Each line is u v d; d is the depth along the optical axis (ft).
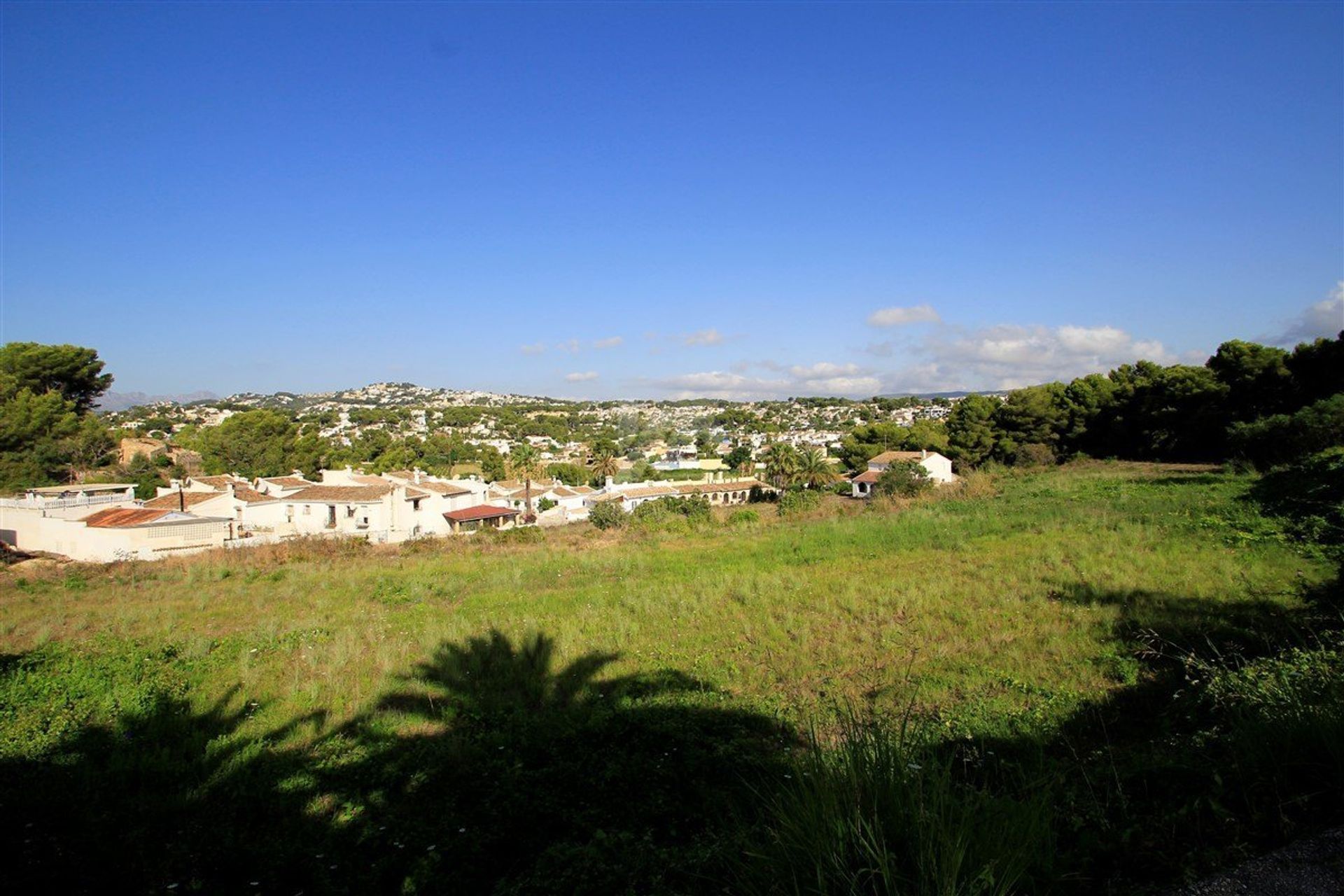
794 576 48.93
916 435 218.79
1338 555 37.32
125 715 27.61
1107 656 27.84
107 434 170.71
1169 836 11.87
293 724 26.89
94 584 69.00
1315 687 16.24
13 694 30.60
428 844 18.19
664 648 34.71
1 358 165.17
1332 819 11.53
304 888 16.85
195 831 19.29
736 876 12.87
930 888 10.20
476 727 26.11
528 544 91.97
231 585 62.54
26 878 16.89
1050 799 13.60
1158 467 112.98
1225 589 34.65
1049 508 71.15
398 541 119.65
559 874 15.24
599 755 22.48
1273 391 114.42
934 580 43.47
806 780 13.16
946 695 25.72
